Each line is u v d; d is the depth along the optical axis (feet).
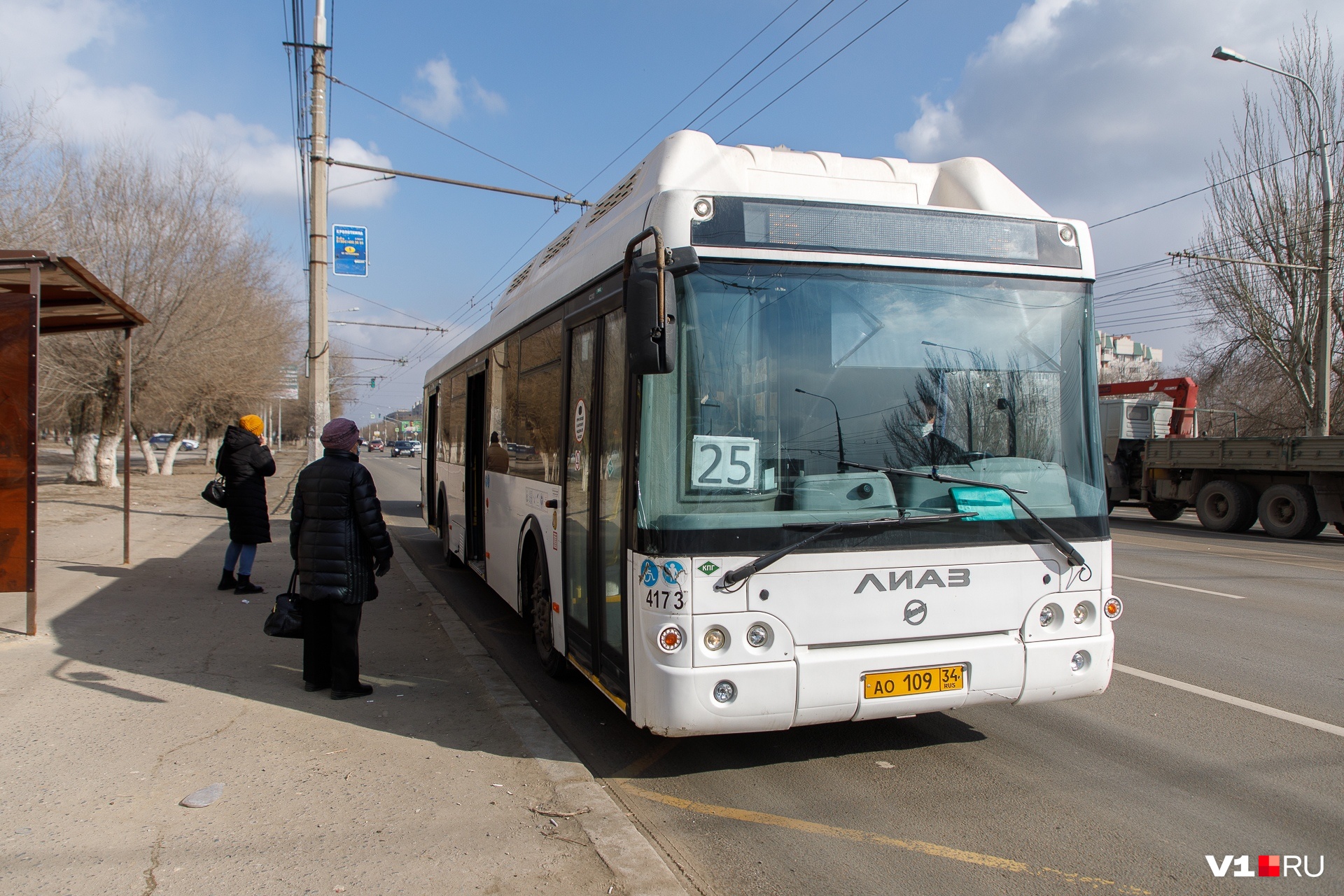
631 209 15.53
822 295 13.23
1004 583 13.44
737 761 15.17
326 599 17.20
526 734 15.60
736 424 12.61
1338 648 23.32
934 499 13.23
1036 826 12.67
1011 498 13.52
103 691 17.52
